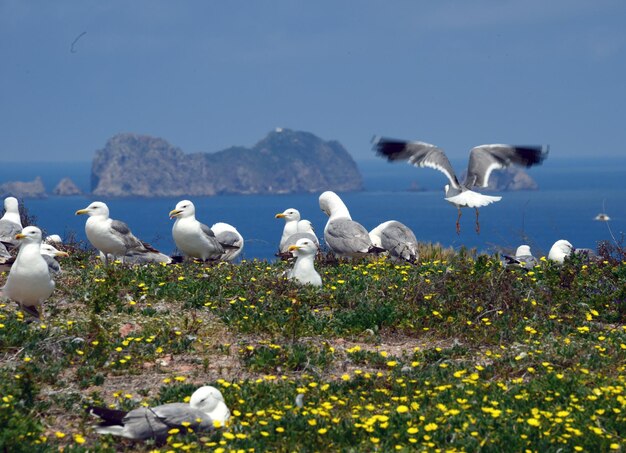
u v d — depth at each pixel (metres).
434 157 16.59
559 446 8.75
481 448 8.68
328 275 17.14
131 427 9.07
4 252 17.30
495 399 10.09
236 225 155.12
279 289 15.03
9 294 13.30
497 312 13.78
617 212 158.00
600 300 14.69
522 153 16.75
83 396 10.50
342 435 9.14
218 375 11.44
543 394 10.14
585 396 10.03
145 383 11.10
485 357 12.17
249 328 13.30
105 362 11.77
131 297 14.80
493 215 177.62
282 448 8.81
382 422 9.34
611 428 9.14
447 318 13.63
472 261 17.98
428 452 8.60
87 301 14.45
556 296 14.74
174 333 12.91
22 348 11.90
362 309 13.99
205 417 9.30
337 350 12.44
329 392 10.54
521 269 17.02
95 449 8.83
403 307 14.10
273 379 11.02
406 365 11.75
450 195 16.39
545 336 12.98
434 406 9.96
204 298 14.70
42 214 169.75
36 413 9.83
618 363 11.51
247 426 9.37
